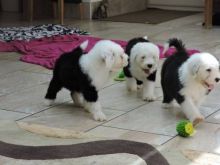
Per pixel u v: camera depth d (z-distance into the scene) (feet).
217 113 10.73
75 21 22.18
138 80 11.96
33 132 9.93
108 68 10.06
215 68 9.70
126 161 8.75
